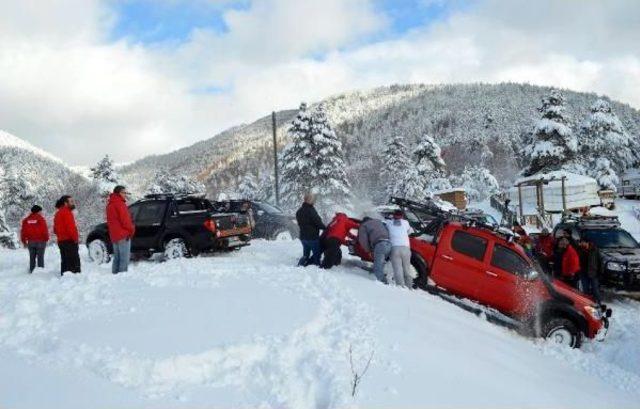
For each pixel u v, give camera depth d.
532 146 46.09
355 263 12.84
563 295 10.58
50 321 7.00
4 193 63.28
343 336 6.71
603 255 14.25
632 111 147.50
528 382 6.73
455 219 12.12
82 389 4.79
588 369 8.96
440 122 179.00
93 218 52.31
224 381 5.23
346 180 41.59
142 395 4.78
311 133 41.12
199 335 6.14
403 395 5.32
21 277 11.77
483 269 10.95
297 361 5.78
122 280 9.78
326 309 7.88
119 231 11.04
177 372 5.25
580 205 40.38
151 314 7.14
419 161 59.31
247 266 11.83
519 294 10.68
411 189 49.34
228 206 17.80
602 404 6.63
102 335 6.17
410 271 11.12
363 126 195.62
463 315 10.00
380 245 11.02
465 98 198.75
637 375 9.03
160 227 13.77
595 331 10.50
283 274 10.53
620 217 40.81
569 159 45.22
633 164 58.38
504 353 7.99
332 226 11.95
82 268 12.75
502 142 124.75
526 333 10.59
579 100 175.38
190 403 4.71
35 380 4.97
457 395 5.59
